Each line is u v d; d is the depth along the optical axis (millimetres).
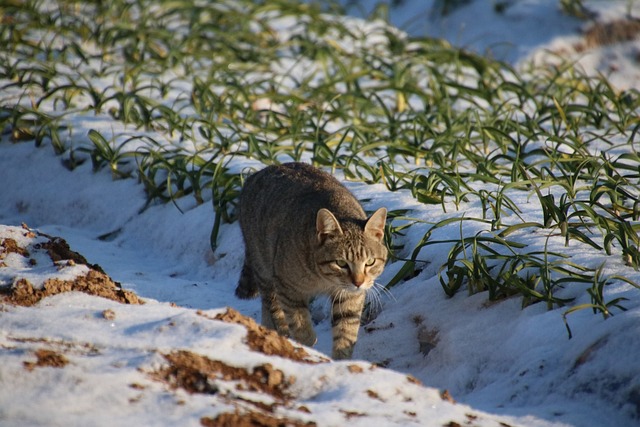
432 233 10344
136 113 15227
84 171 14172
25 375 5852
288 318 9453
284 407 6043
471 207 10930
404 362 8875
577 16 21969
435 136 13492
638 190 10977
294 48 20359
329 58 19297
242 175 11961
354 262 8922
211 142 13742
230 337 6770
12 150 15164
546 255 8602
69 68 18203
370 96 16109
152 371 6156
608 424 6676
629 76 21094
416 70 19094
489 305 8930
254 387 6316
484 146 13531
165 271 11797
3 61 17531
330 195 9664
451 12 23828
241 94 16344
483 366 8227
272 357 6617
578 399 7090
